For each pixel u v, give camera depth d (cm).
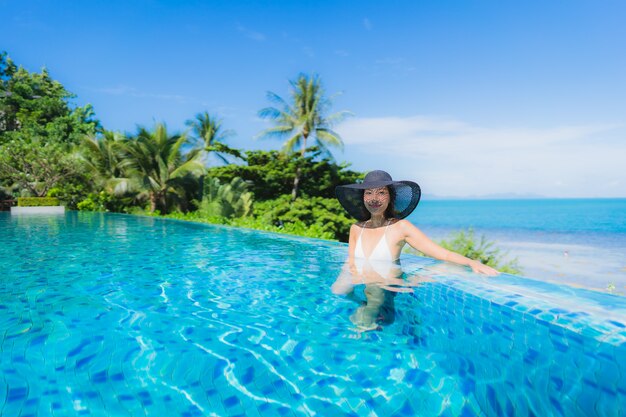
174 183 2341
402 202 365
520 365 180
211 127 3250
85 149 2453
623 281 1521
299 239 766
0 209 2120
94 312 265
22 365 178
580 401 150
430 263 407
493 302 276
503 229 4722
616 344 201
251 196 2245
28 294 317
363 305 278
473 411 144
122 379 166
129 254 554
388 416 140
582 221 6106
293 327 233
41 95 4106
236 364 182
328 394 154
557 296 281
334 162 2434
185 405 146
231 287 342
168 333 222
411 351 196
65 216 1564
